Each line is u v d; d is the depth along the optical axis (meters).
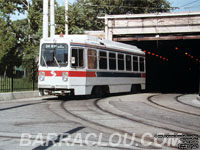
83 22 27.34
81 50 15.01
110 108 12.18
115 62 17.88
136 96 18.55
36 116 9.71
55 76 14.60
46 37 16.14
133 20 23.89
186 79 47.16
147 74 41.47
